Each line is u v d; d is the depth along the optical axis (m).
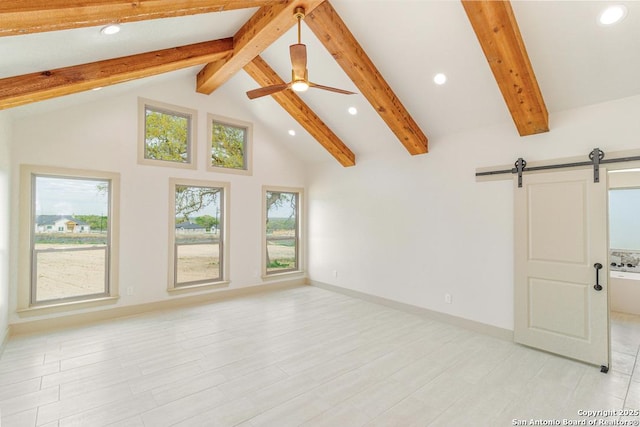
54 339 3.64
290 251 6.75
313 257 6.65
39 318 3.89
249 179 5.93
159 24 2.77
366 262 5.50
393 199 5.07
